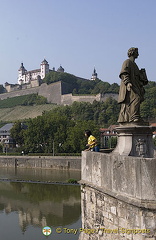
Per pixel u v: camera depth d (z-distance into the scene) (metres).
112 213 10.23
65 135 104.00
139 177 8.47
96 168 11.64
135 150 11.92
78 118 150.38
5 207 38.16
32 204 39.53
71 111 155.88
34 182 60.22
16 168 97.56
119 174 9.55
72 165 89.94
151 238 8.24
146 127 11.81
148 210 8.34
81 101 175.25
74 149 97.31
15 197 44.38
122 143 12.31
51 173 80.88
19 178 69.19
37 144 109.50
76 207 37.06
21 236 26.64
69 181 59.91
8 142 134.12
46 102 197.00
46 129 106.69
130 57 12.73
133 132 12.02
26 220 31.91
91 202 12.35
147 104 128.62
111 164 10.14
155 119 115.31
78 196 44.12
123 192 9.30
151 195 8.26
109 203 10.48
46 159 95.19
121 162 9.44
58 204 38.97
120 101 12.34
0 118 192.50
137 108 12.16
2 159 103.75
